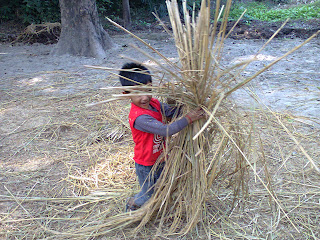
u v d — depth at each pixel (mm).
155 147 2139
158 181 2199
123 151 3502
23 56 7723
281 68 6012
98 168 3215
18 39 9461
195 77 1830
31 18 10570
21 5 10648
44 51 8172
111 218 2422
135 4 13297
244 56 7008
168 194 2074
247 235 2293
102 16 12141
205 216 2346
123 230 2381
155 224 2424
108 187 2918
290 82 5266
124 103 4699
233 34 9281
